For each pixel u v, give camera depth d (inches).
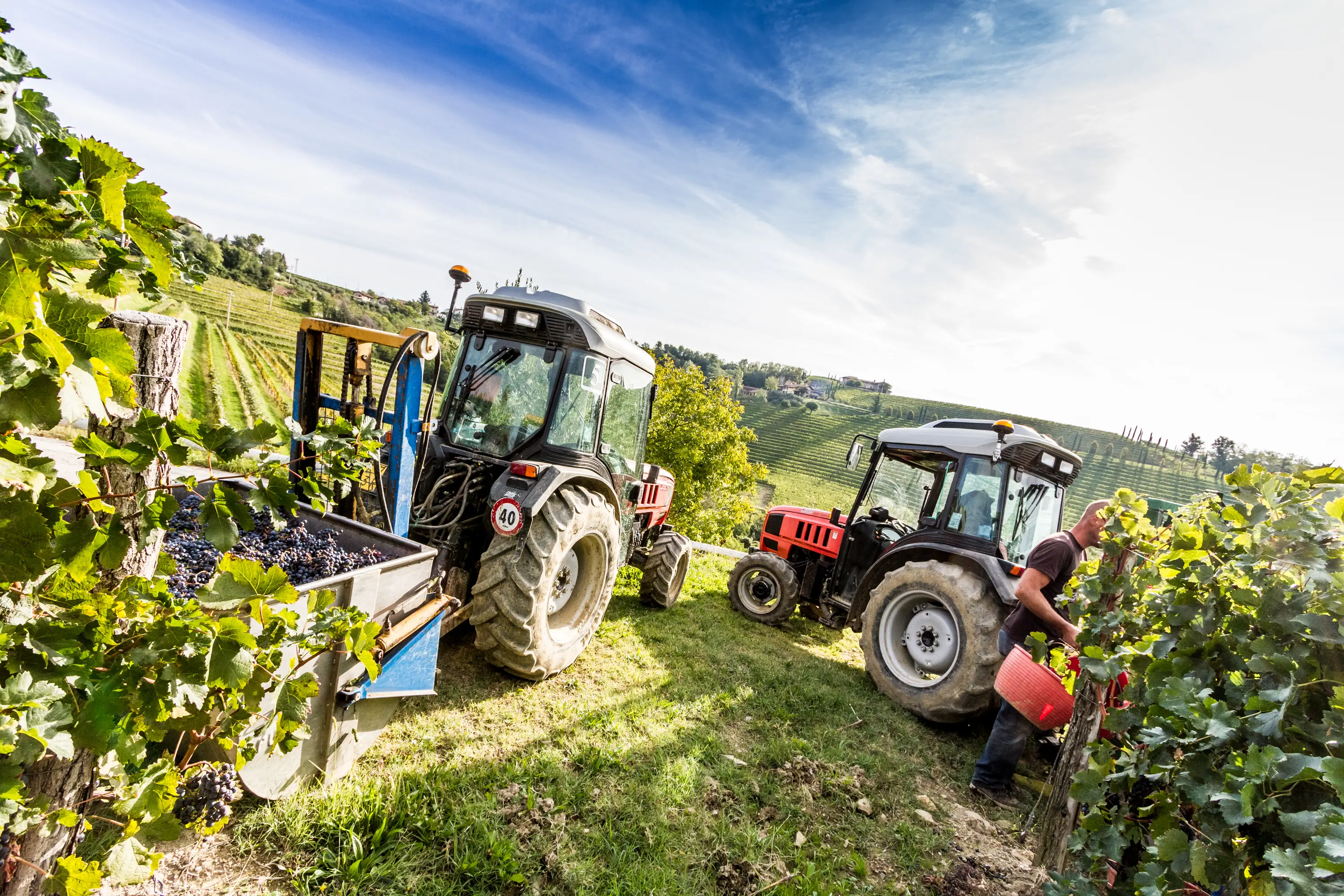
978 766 141.4
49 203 32.8
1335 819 46.8
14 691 35.7
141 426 44.1
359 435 64.4
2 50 29.2
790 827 113.0
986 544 184.7
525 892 84.6
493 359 159.5
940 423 222.4
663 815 106.0
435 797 96.0
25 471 35.3
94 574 46.6
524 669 136.1
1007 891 105.0
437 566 132.3
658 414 628.4
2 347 31.4
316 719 88.0
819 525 257.9
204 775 63.6
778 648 222.5
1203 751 66.7
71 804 50.8
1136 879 67.7
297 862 79.7
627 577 265.9
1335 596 63.1
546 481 135.3
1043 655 116.0
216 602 49.6
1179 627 78.7
